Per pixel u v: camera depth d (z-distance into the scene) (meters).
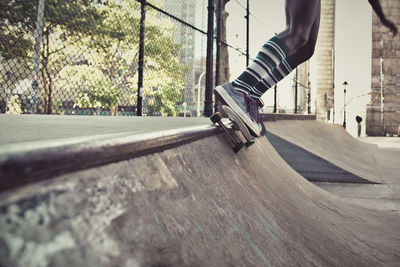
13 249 0.29
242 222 0.84
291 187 1.83
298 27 1.48
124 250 0.40
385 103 23.55
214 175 0.95
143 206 0.51
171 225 0.54
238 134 1.76
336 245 1.22
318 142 6.55
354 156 6.77
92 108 8.08
